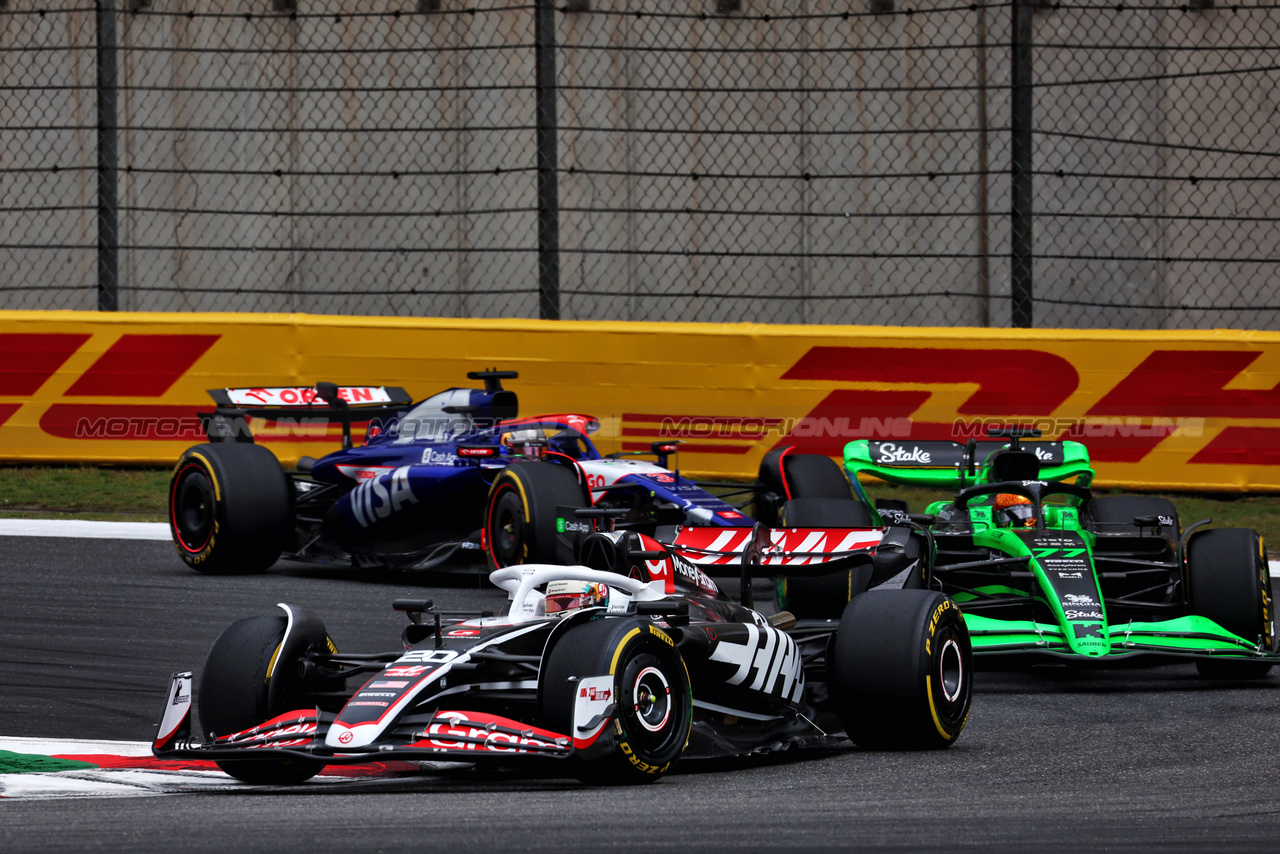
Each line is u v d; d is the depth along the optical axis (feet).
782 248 191.72
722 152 192.34
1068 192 188.85
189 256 197.36
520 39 190.70
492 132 192.54
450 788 65.16
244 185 197.57
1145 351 158.71
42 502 159.84
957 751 73.15
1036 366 159.94
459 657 65.05
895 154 190.08
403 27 193.77
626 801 60.03
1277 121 186.80
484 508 125.49
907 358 161.58
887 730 72.02
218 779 69.00
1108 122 189.16
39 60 198.70
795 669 77.41
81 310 199.00
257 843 51.88
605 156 192.13
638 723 63.41
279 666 66.59
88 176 197.88
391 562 131.03
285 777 67.15
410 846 51.26
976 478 116.88
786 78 191.83
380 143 195.11
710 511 114.73
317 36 195.11
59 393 168.66
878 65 190.19
